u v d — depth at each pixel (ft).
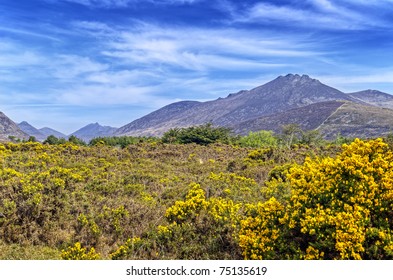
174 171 52.60
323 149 63.82
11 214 28.84
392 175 20.85
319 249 20.04
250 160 56.54
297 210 21.85
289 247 21.22
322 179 22.52
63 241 27.71
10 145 65.16
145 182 42.83
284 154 59.41
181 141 122.11
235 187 39.06
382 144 23.47
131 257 24.71
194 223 27.76
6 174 37.35
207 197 34.32
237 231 25.44
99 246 27.40
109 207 32.42
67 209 31.27
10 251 25.32
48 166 48.16
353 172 21.58
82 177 41.86
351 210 20.08
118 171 48.44
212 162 60.34
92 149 67.00
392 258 18.66
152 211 31.83
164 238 26.50
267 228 22.34
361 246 18.79
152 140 125.80
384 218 20.17
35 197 30.53
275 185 34.83
